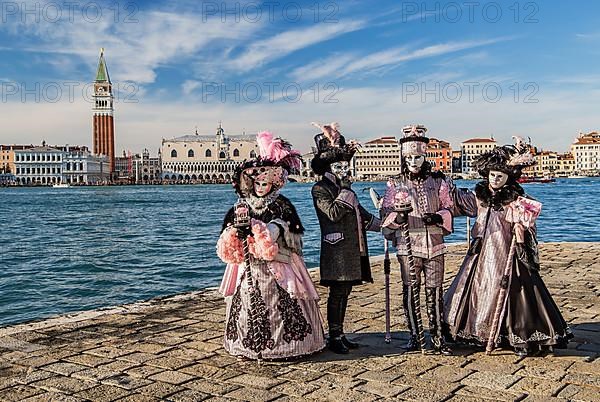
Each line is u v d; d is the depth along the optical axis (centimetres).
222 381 580
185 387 566
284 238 646
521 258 636
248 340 637
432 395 535
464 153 17162
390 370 602
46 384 577
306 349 640
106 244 3020
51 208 6925
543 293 638
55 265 2283
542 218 4288
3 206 7431
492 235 653
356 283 661
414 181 675
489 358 632
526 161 651
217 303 914
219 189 15450
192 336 735
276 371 605
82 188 17812
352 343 678
